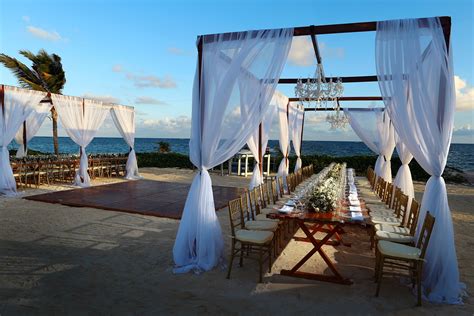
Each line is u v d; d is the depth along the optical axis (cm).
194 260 367
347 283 331
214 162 382
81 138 897
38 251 402
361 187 898
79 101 886
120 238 459
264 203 503
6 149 757
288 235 492
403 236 361
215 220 383
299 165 1048
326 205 366
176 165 1564
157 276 341
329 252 427
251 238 343
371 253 428
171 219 571
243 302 290
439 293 307
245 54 359
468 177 1434
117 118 1051
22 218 554
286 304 288
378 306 289
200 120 381
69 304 279
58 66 1316
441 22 310
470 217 649
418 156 333
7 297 288
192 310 274
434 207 321
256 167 697
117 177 1134
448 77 309
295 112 1005
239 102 374
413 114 329
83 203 665
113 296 295
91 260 378
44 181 959
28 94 774
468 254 427
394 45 321
